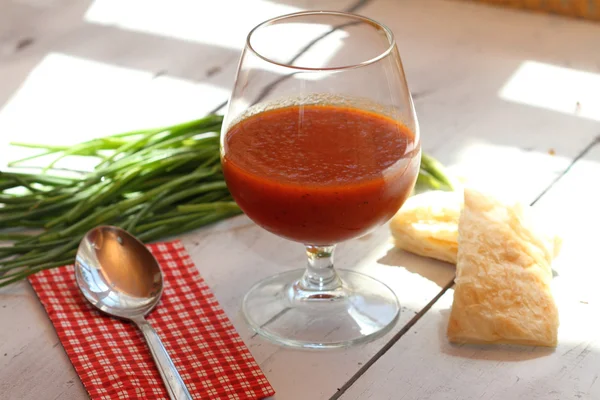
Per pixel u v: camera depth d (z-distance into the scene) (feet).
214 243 2.16
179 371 1.83
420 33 2.87
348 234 1.87
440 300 1.99
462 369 1.84
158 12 3.02
